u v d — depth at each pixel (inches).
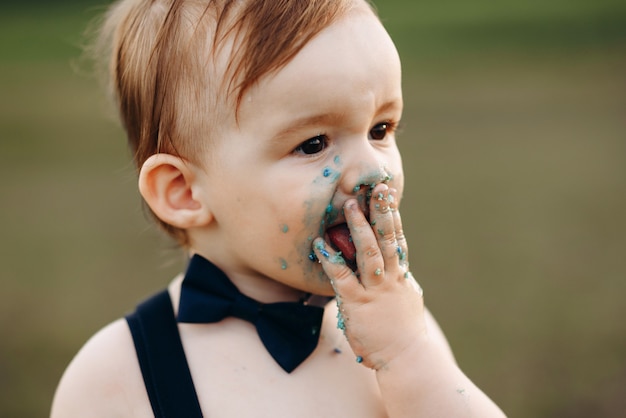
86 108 399.9
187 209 64.7
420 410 59.7
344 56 57.9
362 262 59.7
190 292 65.0
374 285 60.0
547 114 363.3
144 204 72.7
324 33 58.1
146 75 65.5
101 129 364.8
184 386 61.3
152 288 191.8
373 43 59.7
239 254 64.0
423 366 60.2
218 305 64.3
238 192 61.0
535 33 542.9
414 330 61.0
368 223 59.9
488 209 245.6
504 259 205.9
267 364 63.0
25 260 216.1
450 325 171.0
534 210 243.0
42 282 198.8
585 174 278.4
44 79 461.4
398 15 645.3
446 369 60.9
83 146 338.3
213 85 60.2
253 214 61.1
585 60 462.0
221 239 64.9
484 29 569.9
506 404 143.2
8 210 261.7
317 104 57.4
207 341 63.8
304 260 61.4
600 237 219.0
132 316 66.5
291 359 62.9
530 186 267.9
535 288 188.2
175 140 63.6
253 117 58.7
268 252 61.8
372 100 58.8
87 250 222.4
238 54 58.7
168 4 66.4
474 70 456.1
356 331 60.2
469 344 163.2
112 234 236.2
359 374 65.2
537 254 208.2
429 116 372.2
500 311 177.2
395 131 69.6
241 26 59.2
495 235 223.1
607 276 194.2
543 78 430.6
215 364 62.6
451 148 319.6
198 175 63.4
